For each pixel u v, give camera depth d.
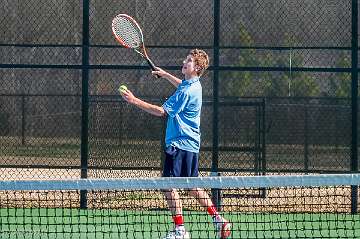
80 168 18.55
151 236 14.42
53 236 14.49
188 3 18.86
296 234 14.52
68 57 18.91
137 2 18.97
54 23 19.14
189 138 14.09
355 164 18.28
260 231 15.06
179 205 13.88
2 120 20.27
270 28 18.91
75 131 20.69
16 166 18.67
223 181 12.44
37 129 20.38
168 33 18.92
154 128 18.55
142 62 18.98
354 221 16.16
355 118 18.14
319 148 18.44
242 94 19.78
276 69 17.98
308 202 17.56
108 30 18.91
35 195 18.59
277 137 18.53
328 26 18.72
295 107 18.50
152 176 18.73
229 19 18.97
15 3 19.33
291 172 18.42
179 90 13.94
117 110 18.56
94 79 19.03
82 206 17.78
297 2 18.84
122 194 17.58
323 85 19.36
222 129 18.47
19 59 19.14
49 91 20.44
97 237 14.48
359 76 18.05
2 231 14.86
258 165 18.34
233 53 19.50
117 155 18.58
